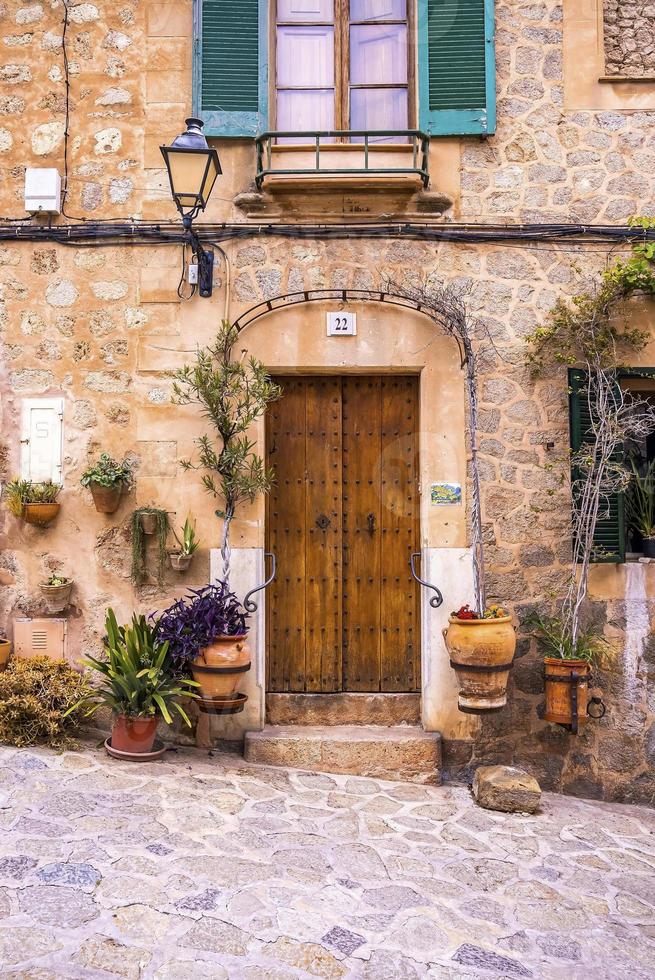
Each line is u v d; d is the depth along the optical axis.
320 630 5.00
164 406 4.84
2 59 5.00
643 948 3.01
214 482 4.81
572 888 3.43
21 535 4.86
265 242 4.87
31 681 4.38
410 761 4.61
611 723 4.75
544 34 4.96
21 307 4.91
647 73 5.09
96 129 4.94
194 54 4.88
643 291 4.85
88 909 2.86
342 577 5.02
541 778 4.73
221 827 3.59
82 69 4.96
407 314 4.85
